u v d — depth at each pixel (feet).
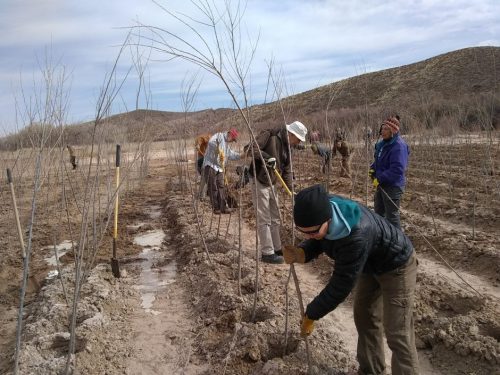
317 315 9.33
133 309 16.20
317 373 11.01
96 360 12.40
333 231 8.40
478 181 32.19
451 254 19.24
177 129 31.58
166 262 21.39
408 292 9.53
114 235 19.19
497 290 15.84
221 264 19.22
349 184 36.19
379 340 10.59
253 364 11.89
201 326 14.34
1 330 15.05
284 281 17.25
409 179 36.22
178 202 33.60
